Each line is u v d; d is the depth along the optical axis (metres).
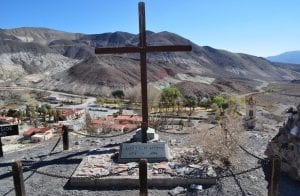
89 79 122.75
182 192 10.65
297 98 98.38
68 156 14.28
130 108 64.38
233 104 47.06
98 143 16.33
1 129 15.65
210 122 25.83
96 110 64.56
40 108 54.28
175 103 51.34
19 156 14.77
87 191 10.91
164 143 13.09
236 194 10.47
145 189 9.59
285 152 12.17
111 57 153.75
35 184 11.50
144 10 14.02
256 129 21.72
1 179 12.12
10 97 92.62
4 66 160.88
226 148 12.75
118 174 11.48
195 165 12.15
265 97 97.88
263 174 11.84
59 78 130.38
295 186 11.14
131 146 13.02
